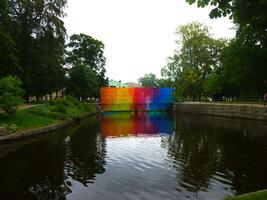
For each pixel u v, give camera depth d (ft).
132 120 182.50
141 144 94.27
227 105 194.49
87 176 58.70
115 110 285.64
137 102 288.51
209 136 109.60
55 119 138.92
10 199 47.16
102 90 282.15
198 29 254.68
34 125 114.93
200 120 177.68
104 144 93.66
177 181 55.47
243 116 175.22
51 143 93.66
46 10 171.12
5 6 137.08
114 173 60.75
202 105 231.09
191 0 25.53
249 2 24.16
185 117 206.28
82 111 199.41
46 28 171.22
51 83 179.42
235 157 73.77
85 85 228.84
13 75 129.70
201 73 254.47
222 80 225.56
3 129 92.73
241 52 164.45
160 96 291.38
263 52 150.61
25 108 139.44
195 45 250.78
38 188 51.80
